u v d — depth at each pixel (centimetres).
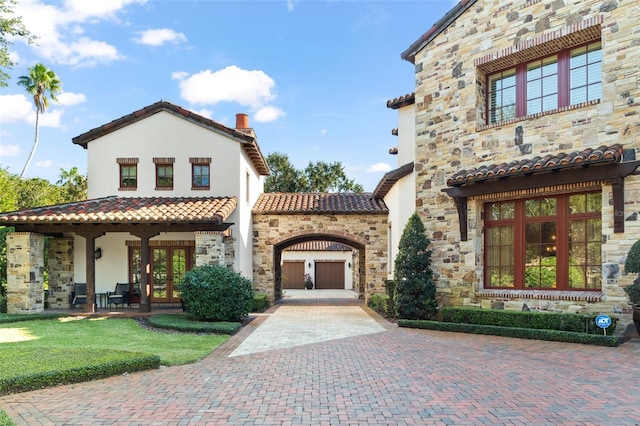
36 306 1495
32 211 1488
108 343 973
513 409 527
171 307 1641
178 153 1769
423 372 704
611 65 931
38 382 621
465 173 1121
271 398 580
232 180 1756
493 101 1180
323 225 2030
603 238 920
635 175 884
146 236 1495
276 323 1345
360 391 608
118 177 1773
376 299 1758
